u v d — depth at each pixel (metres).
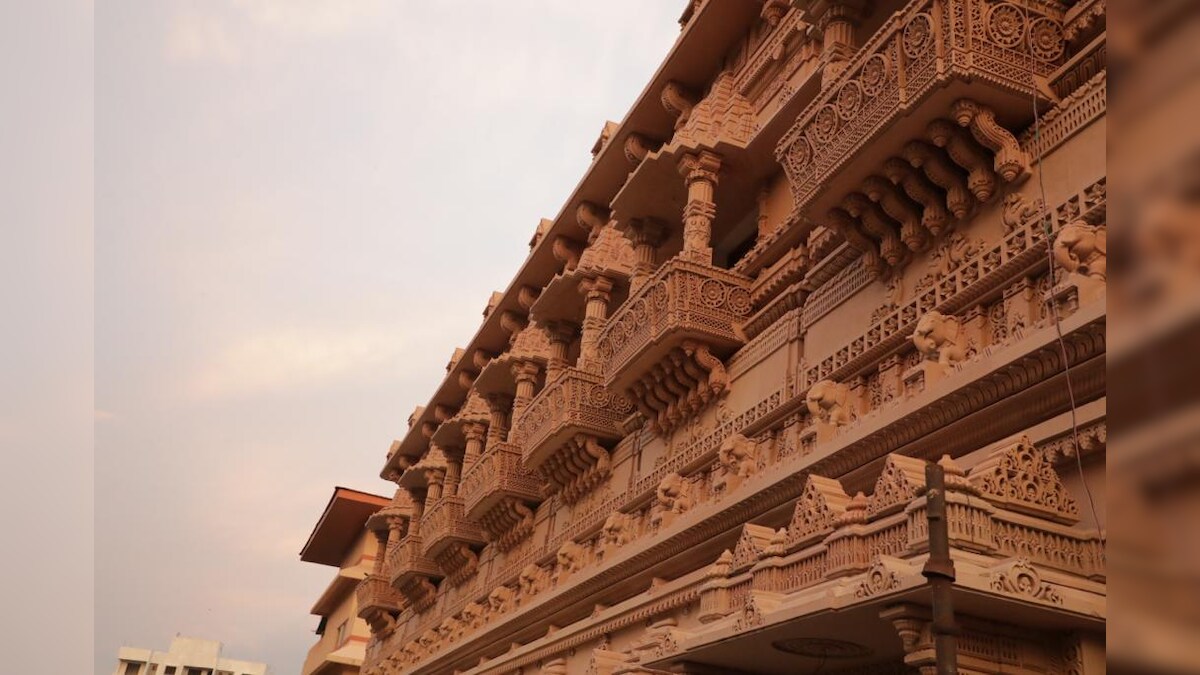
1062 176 8.12
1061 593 5.93
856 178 9.76
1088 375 6.76
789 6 14.72
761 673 9.02
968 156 8.89
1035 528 6.41
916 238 9.71
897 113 8.83
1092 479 6.78
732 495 11.01
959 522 6.13
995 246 8.48
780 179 14.92
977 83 8.38
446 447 27.25
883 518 6.97
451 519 23.58
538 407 18.70
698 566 12.40
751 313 13.84
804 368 11.42
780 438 11.52
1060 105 8.38
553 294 20.66
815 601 6.74
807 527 7.84
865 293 10.67
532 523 20.30
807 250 12.45
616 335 15.19
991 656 6.09
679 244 18.00
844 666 8.40
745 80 15.77
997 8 8.68
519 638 18.33
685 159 15.01
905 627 6.00
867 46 9.52
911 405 8.27
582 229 21.33
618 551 14.15
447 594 25.75
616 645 13.83
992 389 7.57
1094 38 8.62
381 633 32.22
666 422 14.77
